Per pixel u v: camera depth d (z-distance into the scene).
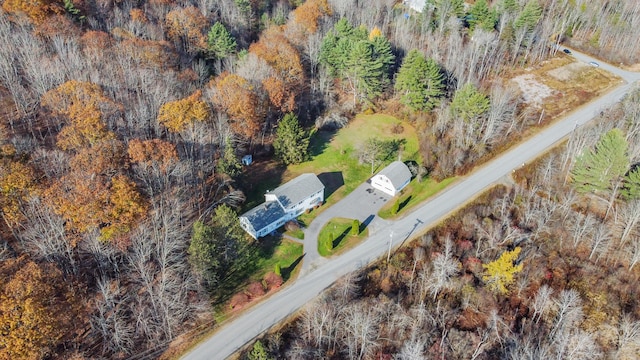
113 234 53.47
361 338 52.38
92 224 52.31
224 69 93.12
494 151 80.75
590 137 75.88
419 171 77.75
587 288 61.34
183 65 89.81
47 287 44.19
